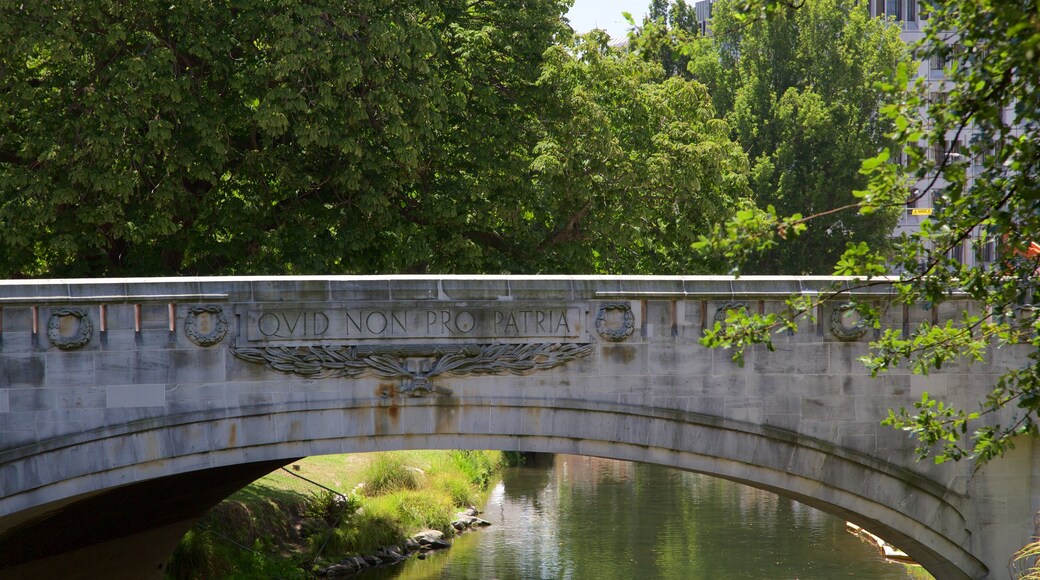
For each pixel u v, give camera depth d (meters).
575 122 28.09
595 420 18.19
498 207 28.14
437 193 27.59
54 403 16.94
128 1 24.22
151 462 17.20
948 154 9.95
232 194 26.34
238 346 17.38
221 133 24.92
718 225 10.05
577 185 28.12
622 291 18.17
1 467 16.73
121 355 17.12
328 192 27.38
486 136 28.31
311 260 25.55
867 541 33.06
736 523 36.25
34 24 23.22
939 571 19.72
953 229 10.70
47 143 23.81
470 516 36.56
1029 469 19.16
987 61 9.54
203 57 24.55
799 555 31.00
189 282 17.25
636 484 46.12
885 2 72.38
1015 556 18.44
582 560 30.61
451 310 17.84
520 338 17.98
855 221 52.16
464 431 17.89
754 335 11.27
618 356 18.22
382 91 25.06
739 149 33.41
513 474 49.78
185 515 23.81
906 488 19.00
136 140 24.39
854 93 54.50
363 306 17.66
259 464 21.33
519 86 29.47
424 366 17.78
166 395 17.23
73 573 22.64
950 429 12.23
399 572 29.19
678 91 31.83
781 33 55.28
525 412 18.02
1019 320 11.93
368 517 32.12
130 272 26.11
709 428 18.45
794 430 18.61
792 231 10.11
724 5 56.72
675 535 34.19
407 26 25.47
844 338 18.62
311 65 24.56
